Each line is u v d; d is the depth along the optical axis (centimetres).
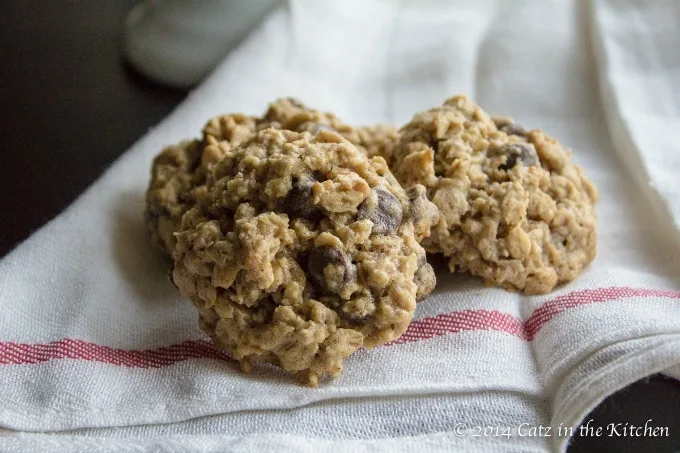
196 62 38
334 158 25
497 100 35
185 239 25
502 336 25
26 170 33
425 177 26
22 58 39
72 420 24
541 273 26
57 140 35
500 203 26
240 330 24
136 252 29
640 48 35
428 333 25
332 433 23
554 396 24
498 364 24
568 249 27
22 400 24
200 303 25
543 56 36
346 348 24
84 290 27
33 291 27
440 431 23
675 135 31
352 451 23
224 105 34
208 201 25
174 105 37
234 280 24
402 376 24
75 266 27
